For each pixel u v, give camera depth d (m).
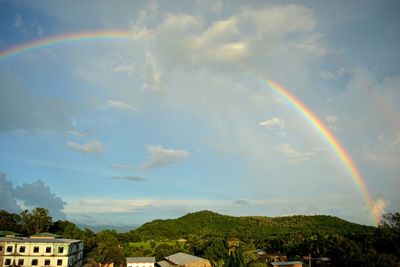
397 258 93.50
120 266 121.94
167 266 112.00
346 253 102.19
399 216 110.62
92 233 165.88
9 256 90.44
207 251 131.62
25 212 159.75
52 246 94.19
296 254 139.00
